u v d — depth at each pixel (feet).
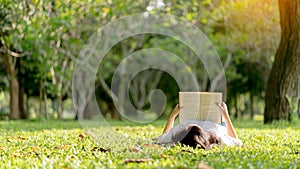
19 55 64.85
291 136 35.12
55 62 70.33
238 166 18.17
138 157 21.29
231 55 93.04
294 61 53.47
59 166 18.61
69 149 25.05
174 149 23.75
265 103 55.77
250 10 72.64
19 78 80.69
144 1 70.74
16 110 74.43
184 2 71.26
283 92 54.08
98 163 19.35
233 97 111.65
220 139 26.27
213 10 75.25
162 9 70.23
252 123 59.16
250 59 91.50
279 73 54.24
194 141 25.52
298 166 18.76
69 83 75.00
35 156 22.76
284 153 23.73
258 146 27.71
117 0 65.82
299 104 65.51
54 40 67.67
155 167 17.37
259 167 18.35
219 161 19.45
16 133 37.52
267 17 72.64
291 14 52.01
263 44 81.00
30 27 56.44
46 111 73.46
